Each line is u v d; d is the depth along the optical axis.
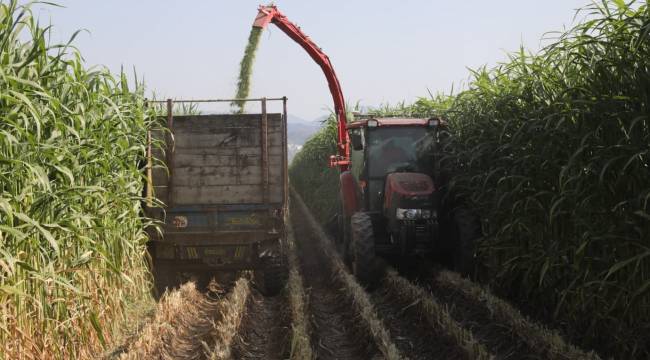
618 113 5.43
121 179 6.75
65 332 5.66
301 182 29.84
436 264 10.60
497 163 7.98
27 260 5.11
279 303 9.36
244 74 12.76
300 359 6.25
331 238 15.84
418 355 6.93
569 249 6.42
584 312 6.26
